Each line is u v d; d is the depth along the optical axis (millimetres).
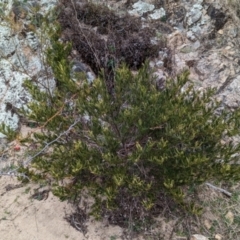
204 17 3699
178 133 2414
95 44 3346
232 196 2818
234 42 3619
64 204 2742
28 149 2963
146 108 2531
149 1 3791
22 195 2818
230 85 3387
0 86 3266
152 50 3443
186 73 2678
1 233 2631
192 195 2795
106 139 2443
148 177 2582
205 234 2635
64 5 3566
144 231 2625
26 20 3482
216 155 2586
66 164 2553
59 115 2584
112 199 2473
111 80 3133
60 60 2754
